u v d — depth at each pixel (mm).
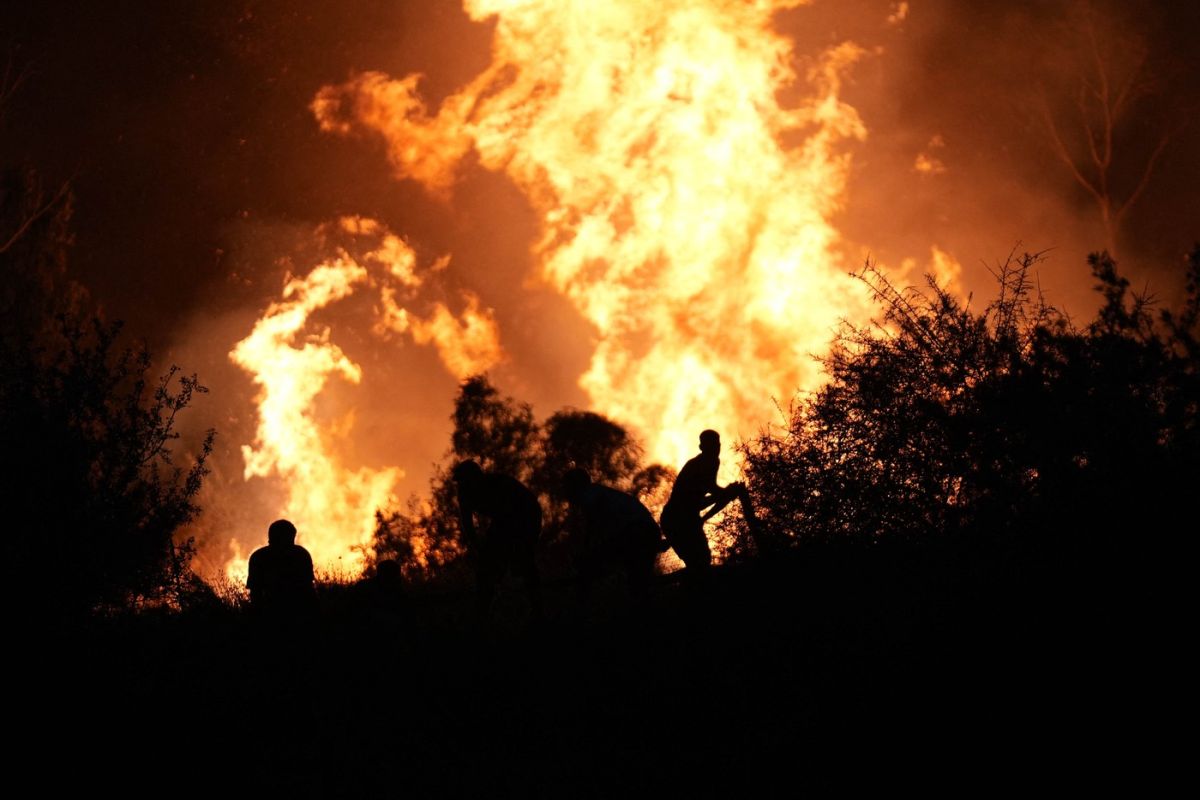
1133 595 5230
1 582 6598
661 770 5680
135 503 7109
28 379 7148
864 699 5672
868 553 6465
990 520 5754
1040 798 4680
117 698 6605
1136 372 5590
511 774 5926
